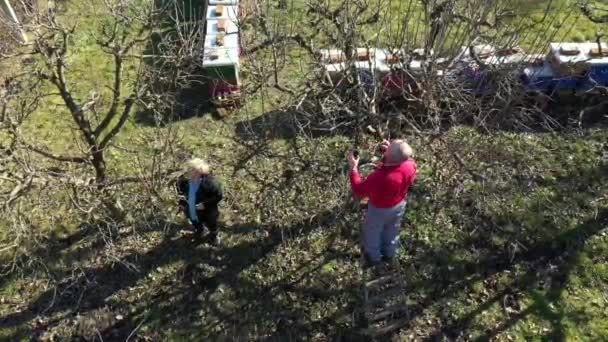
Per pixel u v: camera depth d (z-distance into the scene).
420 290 7.41
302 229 8.02
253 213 8.20
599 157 8.71
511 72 7.70
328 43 8.63
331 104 7.73
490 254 7.72
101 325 7.18
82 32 10.69
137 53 10.23
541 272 7.52
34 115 9.40
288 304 7.32
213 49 9.23
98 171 6.95
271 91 9.56
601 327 6.98
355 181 6.06
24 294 7.45
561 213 8.09
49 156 6.47
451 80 7.52
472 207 8.16
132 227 7.59
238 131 9.18
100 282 7.57
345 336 7.02
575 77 9.18
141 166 7.52
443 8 6.94
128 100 6.89
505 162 8.53
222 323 7.19
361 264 7.55
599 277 7.43
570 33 10.32
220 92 9.46
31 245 7.23
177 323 7.20
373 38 8.66
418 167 8.59
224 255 7.79
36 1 7.81
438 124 7.29
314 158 8.67
